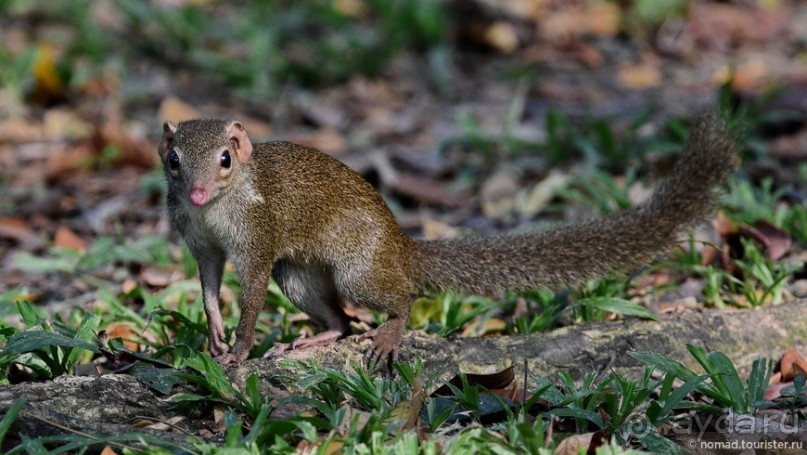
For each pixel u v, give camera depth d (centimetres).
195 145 1063
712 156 1165
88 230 1662
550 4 2881
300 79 2364
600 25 2758
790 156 1780
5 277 1449
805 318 1064
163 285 1344
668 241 1164
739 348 1038
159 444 824
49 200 1738
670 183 1180
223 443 848
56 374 973
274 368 966
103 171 1912
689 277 1278
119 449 838
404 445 791
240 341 1052
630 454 792
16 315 1238
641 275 1255
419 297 1203
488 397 898
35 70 2162
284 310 1227
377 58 2417
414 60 2514
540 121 2139
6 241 1623
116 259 1455
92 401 890
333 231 1108
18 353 930
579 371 1009
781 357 1045
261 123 2142
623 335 1027
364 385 924
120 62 2362
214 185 1054
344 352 1019
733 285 1219
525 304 1223
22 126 2058
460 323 1152
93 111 2166
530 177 1833
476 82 2417
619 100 2247
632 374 1013
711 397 936
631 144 1825
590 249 1154
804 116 1967
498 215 1684
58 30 2536
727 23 2789
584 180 1526
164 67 2412
